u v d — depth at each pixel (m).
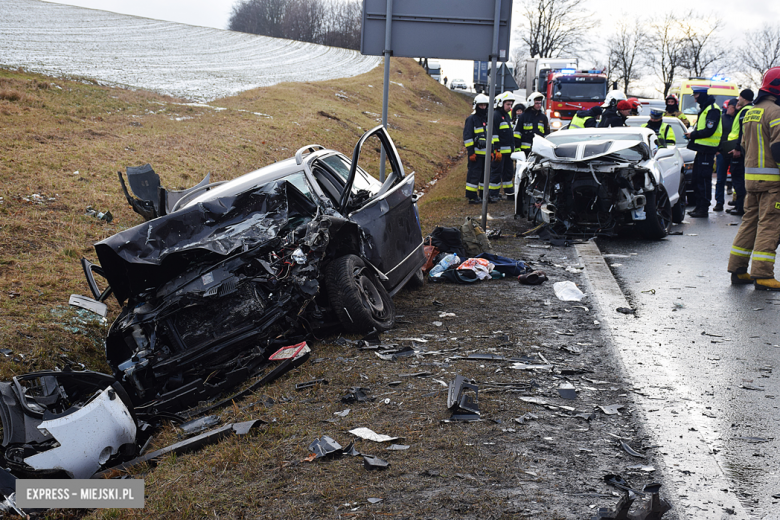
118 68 33.22
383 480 2.85
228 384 4.29
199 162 13.66
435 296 6.55
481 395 3.81
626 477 2.88
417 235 6.81
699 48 59.12
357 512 2.60
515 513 2.56
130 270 4.66
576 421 3.48
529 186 9.92
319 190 5.48
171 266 4.82
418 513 2.58
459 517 2.54
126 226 8.99
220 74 38.53
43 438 3.47
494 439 3.24
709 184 11.49
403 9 8.67
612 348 4.75
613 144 9.31
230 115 21.31
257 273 4.70
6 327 5.17
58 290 6.30
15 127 14.25
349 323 5.07
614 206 9.32
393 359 4.57
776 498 2.72
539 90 29.34
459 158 26.31
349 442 3.25
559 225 9.83
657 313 5.72
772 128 6.13
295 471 2.98
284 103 26.09
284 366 4.38
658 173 9.53
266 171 6.02
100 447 3.45
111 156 12.67
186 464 3.23
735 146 11.48
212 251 4.59
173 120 18.83
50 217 8.60
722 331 5.12
